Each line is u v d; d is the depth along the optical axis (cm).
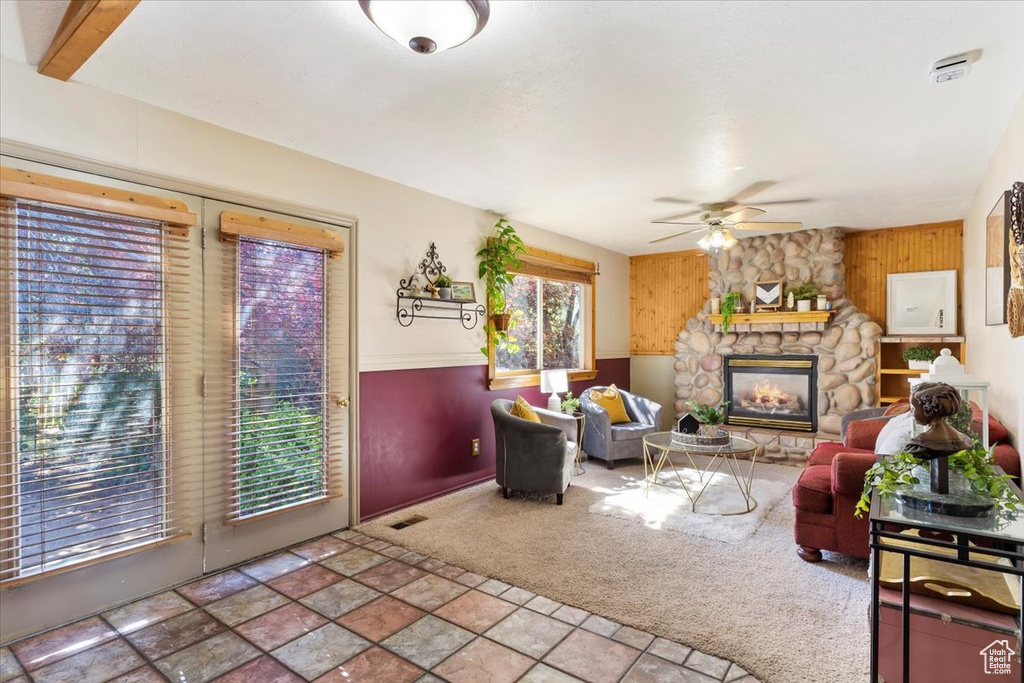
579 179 383
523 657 210
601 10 185
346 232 357
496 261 468
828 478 305
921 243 544
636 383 723
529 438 404
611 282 685
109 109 249
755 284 607
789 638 222
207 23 194
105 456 247
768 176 378
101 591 248
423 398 412
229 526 295
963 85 241
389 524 361
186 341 276
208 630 231
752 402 615
